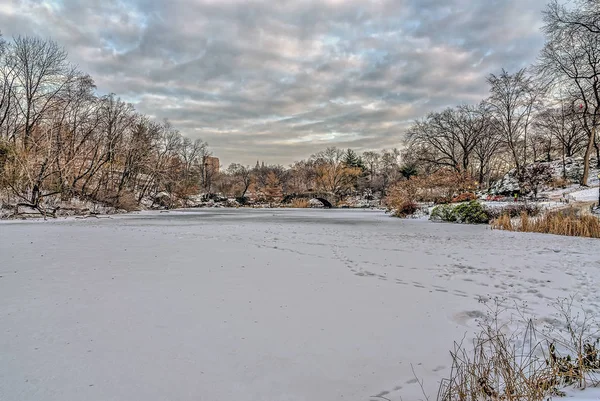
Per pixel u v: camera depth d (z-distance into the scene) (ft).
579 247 27.81
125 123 106.73
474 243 31.22
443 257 23.98
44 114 83.87
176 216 83.56
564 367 8.10
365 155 274.36
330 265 21.33
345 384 8.00
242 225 54.24
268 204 177.47
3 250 26.68
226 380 8.09
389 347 9.93
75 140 90.12
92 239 34.32
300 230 45.19
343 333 10.87
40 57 83.15
